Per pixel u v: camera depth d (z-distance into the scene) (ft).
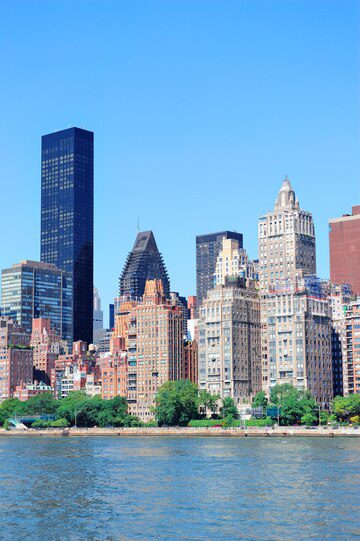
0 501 607.37
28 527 511.81
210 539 475.31
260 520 522.88
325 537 477.36
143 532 494.59
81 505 586.45
